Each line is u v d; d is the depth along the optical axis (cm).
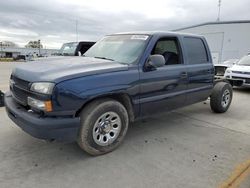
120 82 348
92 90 319
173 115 578
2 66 2484
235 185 288
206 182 294
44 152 357
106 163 333
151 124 504
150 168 322
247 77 926
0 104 523
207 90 539
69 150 366
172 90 437
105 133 353
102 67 346
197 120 543
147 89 388
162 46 430
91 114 330
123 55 402
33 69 336
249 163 343
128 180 293
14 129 440
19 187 274
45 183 283
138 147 387
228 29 2817
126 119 373
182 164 335
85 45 1312
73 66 341
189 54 483
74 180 291
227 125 513
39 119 296
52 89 294
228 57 2856
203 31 3072
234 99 803
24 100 327
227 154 371
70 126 309
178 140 421
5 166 316
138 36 425
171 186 284
